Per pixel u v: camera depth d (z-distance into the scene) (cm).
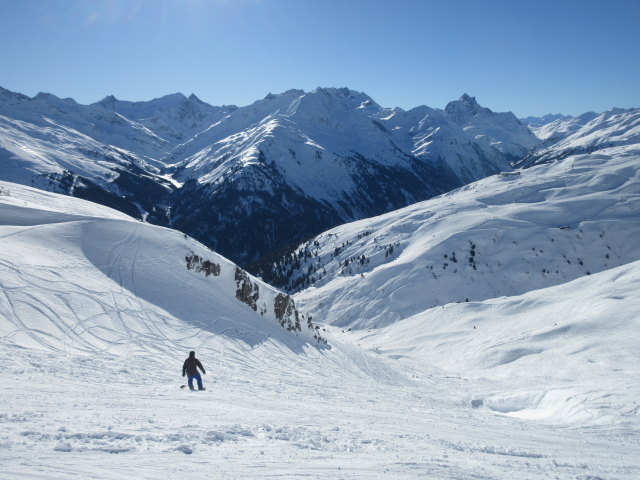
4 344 1998
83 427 945
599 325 6344
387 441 1212
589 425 2372
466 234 17675
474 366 6444
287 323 4666
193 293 3797
